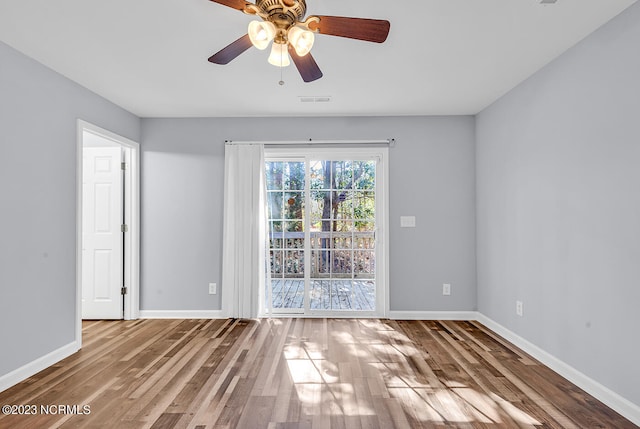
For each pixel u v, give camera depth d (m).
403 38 2.49
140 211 4.28
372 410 2.20
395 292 4.23
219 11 2.16
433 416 2.13
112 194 4.19
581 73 2.51
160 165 4.29
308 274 4.34
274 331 3.73
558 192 2.76
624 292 2.16
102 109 3.62
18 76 2.65
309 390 2.44
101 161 4.21
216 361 2.94
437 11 2.16
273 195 4.39
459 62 2.87
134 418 2.10
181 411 2.18
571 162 2.62
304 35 1.80
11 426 2.02
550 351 2.86
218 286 4.27
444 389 2.46
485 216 3.97
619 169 2.20
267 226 4.29
